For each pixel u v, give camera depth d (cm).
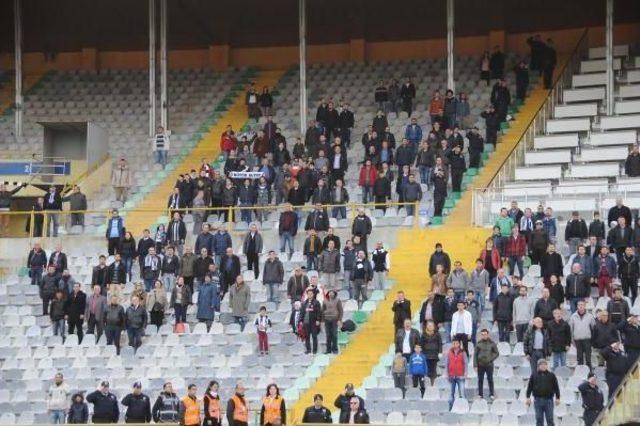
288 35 19975
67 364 12731
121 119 18862
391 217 14725
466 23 19300
